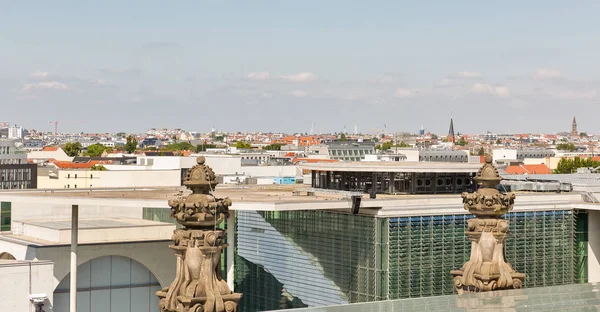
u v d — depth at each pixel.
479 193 47.91
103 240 106.56
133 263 106.00
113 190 110.56
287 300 94.44
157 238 110.06
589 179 111.88
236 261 99.38
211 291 38.38
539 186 103.88
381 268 85.69
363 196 93.50
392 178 99.06
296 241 93.31
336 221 89.50
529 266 95.25
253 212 97.44
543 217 96.06
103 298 104.12
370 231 86.25
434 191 100.12
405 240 86.56
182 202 39.09
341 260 89.06
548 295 43.25
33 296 95.50
